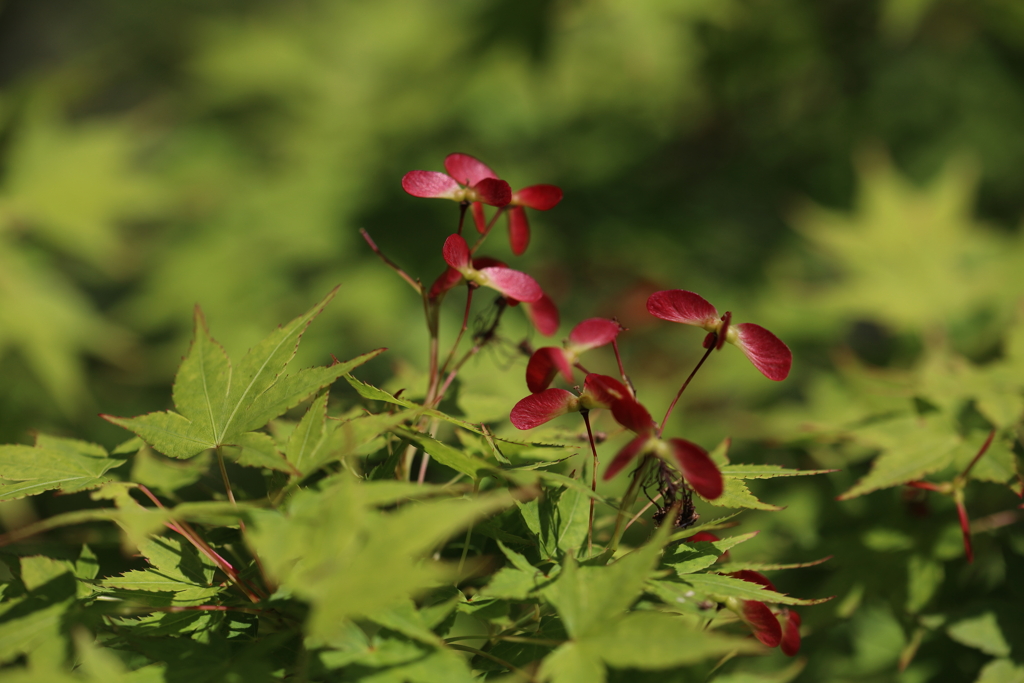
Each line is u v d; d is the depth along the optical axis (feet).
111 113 10.59
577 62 6.64
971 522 2.91
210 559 2.61
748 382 5.01
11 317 5.20
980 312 4.08
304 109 7.48
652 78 6.46
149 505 2.72
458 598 2.55
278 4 10.75
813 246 6.44
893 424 2.92
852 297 4.19
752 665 2.94
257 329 5.96
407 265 5.87
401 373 2.85
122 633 2.55
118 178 5.96
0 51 11.38
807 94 6.98
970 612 2.82
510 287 2.62
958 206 4.70
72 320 5.63
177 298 6.27
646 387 5.13
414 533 2.44
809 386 4.18
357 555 2.44
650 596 2.60
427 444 2.56
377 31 7.97
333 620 2.42
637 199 6.34
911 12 5.33
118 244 6.00
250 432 2.56
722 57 6.34
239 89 7.55
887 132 7.46
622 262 5.87
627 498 2.57
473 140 6.64
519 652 2.57
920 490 2.92
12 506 3.54
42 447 2.65
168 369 6.35
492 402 2.79
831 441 2.94
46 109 5.84
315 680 2.53
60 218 5.72
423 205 6.25
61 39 12.57
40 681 2.48
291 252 6.19
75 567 2.60
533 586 2.53
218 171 7.06
